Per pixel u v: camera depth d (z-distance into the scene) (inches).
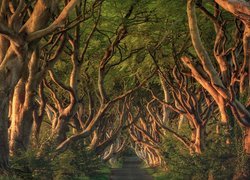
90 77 1807.3
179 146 1791.3
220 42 1243.2
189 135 1902.1
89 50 1617.9
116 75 1943.9
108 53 1499.8
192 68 1316.4
